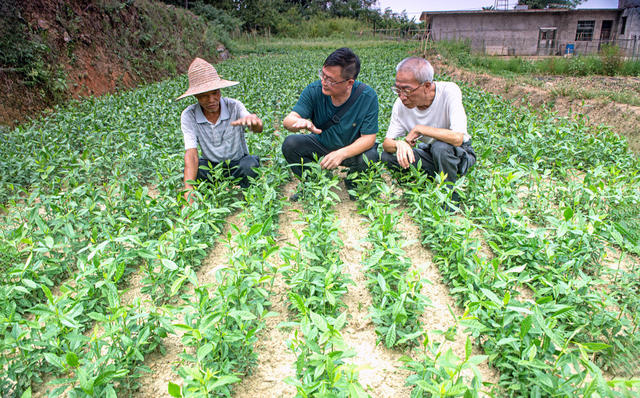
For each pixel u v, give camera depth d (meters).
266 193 3.39
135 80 13.17
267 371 2.23
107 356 1.96
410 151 3.65
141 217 3.29
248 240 2.35
